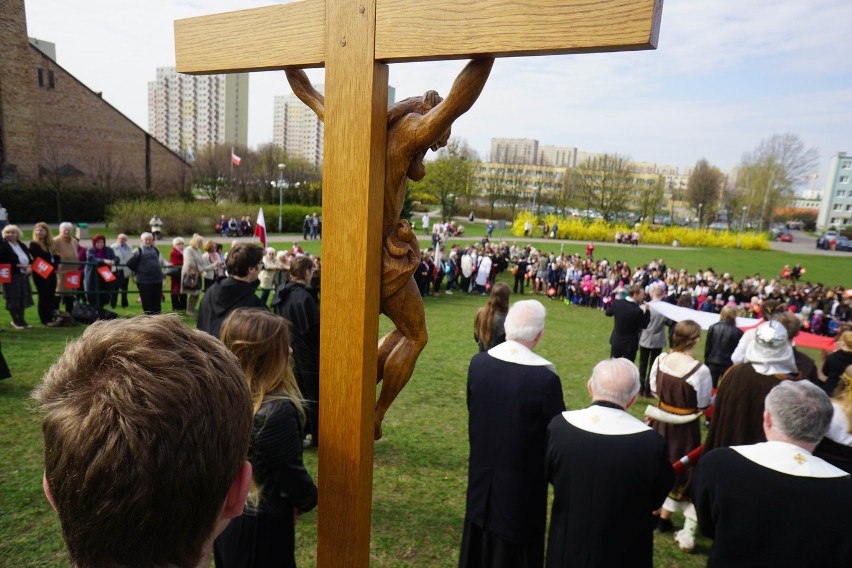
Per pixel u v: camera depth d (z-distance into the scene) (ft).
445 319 40.11
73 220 98.17
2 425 14.90
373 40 3.47
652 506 7.30
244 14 4.14
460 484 14.14
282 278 37.14
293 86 4.15
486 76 3.32
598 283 56.03
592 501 7.22
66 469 2.00
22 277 24.90
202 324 12.58
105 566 2.09
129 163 114.62
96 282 27.50
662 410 12.92
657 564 11.63
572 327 42.55
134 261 27.45
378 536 11.71
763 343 11.12
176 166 123.13
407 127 3.66
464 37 3.16
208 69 4.42
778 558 6.15
